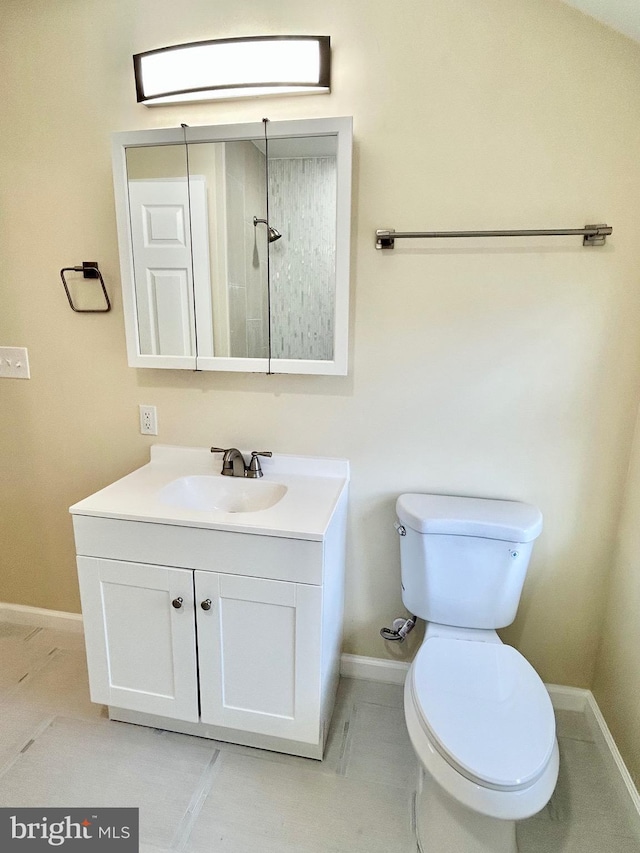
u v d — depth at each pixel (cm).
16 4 159
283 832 130
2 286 181
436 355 157
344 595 181
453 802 115
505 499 163
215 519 136
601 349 148
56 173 168
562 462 157
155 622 147
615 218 139
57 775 144
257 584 136
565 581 166
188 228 160
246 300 162
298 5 143
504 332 152
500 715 115
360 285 156
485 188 144
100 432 189
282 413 172
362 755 153
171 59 146
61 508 200
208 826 131
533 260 146
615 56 130
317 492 157
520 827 133
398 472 169
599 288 144
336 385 166
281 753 153
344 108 147
